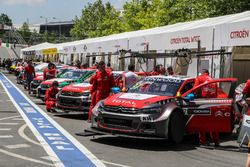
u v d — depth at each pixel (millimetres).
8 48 114812
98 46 27203
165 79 10477
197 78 10383
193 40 15367
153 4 38531
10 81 39625
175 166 7555
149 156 8398
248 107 9008
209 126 9773
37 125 12047
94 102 12328
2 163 7160
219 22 14844
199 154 8883
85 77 16688
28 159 7543
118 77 15484
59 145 9039
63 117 14430
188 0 29375
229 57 15242
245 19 12797
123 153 8562
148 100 9328
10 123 12242
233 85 10156
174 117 9336
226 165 7844
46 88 18672
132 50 21094
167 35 17328
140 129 9016
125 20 47469
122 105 9289
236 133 11781
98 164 7348
